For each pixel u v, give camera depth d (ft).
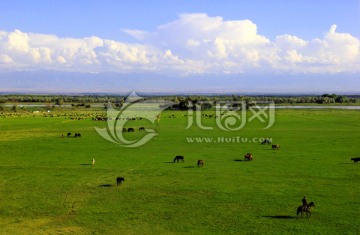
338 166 199.62
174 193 148.25
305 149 263.29
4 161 219.82
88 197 143.33
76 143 299.79
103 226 113.39
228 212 125.29
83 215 122.93
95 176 179.32
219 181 167.32
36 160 223.10
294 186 157.79
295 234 106.11
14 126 436.76
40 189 155.33
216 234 106.83
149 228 111.65
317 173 182.09
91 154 246.06
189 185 160.45
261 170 190.70
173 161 218.79
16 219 119.44
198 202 136.26
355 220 116.57
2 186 160.45
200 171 189.47
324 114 626.64
